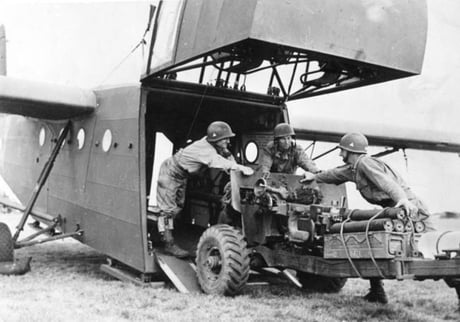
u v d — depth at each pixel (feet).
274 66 24.29
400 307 20.85
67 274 27.32
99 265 30.96
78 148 30.22
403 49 21.94
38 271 28.12
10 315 17.63
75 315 17.95
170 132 35.86
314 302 21.44
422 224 17.06
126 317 18.03
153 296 21.58
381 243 16.42
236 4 18.74
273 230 22.29
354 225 17.57
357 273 17.81
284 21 18.89
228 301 20.68
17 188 38.88
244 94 28.35
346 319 18.57
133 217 24.54
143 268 23.89
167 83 25.96
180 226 32.94
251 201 22.90
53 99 27.73
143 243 23.95
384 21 21.38
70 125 31.27
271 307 20.06
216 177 30.58
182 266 24.25
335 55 20.31
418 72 22.49
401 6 21.84
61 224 31.63
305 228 20.16
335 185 22.74
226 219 25.63
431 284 26.61
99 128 28.22
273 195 21.44
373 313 19.58
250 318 18.20
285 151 26.13
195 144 25.36
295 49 20.40
